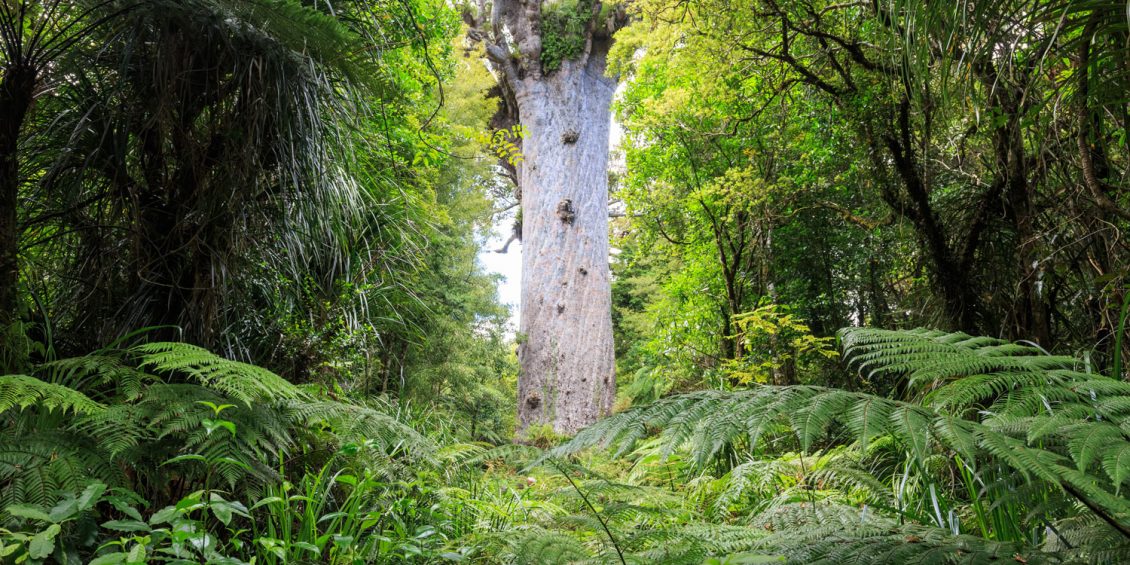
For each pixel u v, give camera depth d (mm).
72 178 2520
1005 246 4066
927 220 4246
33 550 1205
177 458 1656
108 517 1818
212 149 2666
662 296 11375
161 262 2592
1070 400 1120
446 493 2621
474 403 8984
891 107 4332
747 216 7527
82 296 2582
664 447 1114
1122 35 2094
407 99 5082
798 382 6812
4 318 2033
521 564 1178
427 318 6160
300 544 1662
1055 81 2971
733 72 5594
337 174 3119
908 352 1289
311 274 3584
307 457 2373
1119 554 1044
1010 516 1460
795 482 2836
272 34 2514
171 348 1994
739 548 1332
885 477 2529
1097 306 3465
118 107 2484
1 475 1451
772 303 7105
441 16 7688
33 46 2178
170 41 2473
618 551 1188
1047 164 3547
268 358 3143
